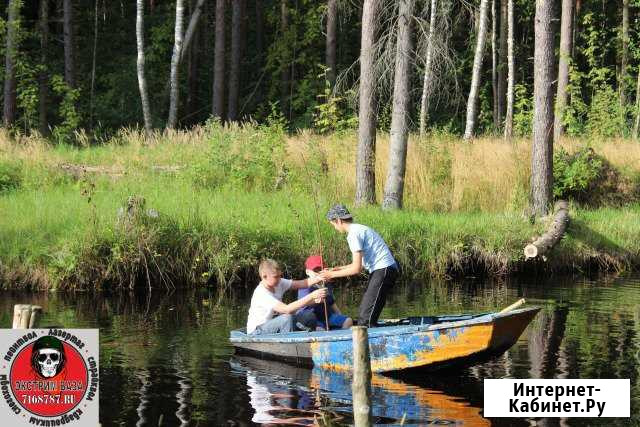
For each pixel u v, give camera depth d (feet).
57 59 193.36
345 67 204.13
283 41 195.00
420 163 113.60
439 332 52.80
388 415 45.44
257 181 113.91
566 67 141.90
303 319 60.49
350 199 109.70
